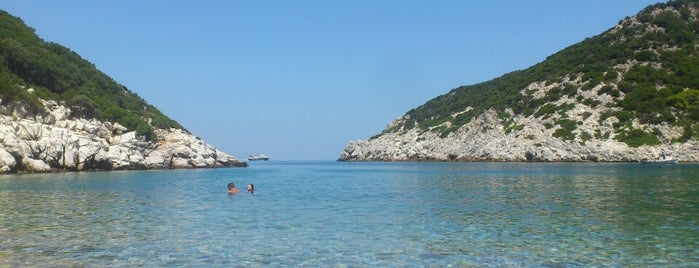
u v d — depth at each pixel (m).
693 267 15.80
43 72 90.94
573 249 18.33
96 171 81.50
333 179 67.00
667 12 170.50
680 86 130.88
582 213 27.56
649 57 146.50
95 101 99.25
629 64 148.00
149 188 46.94
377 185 52.66
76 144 79.81
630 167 90.44
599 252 17.80
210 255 17.67
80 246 19.03
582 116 132.75
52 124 83.12
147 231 22.38
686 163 106.00
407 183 55.19
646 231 21.75
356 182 59.00
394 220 25.67
